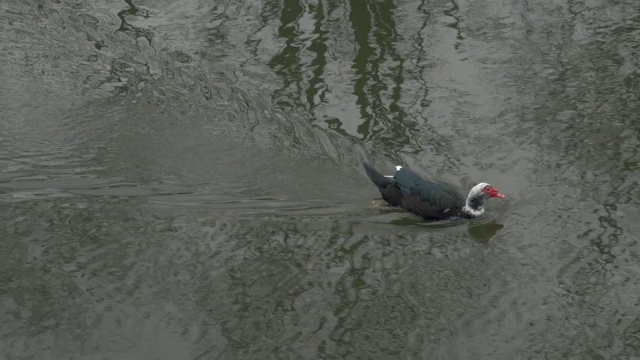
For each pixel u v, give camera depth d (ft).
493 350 40.27
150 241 46.93
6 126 56.03
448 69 61.41
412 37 64.95
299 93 59.26
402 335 40.98
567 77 60.49
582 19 67.41
